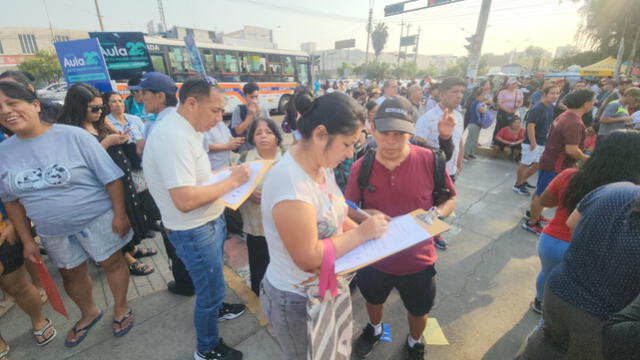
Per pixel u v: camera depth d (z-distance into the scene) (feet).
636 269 3.36
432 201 5.52
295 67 44.80
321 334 3.47
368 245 3.74
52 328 7.10
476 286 8.84
